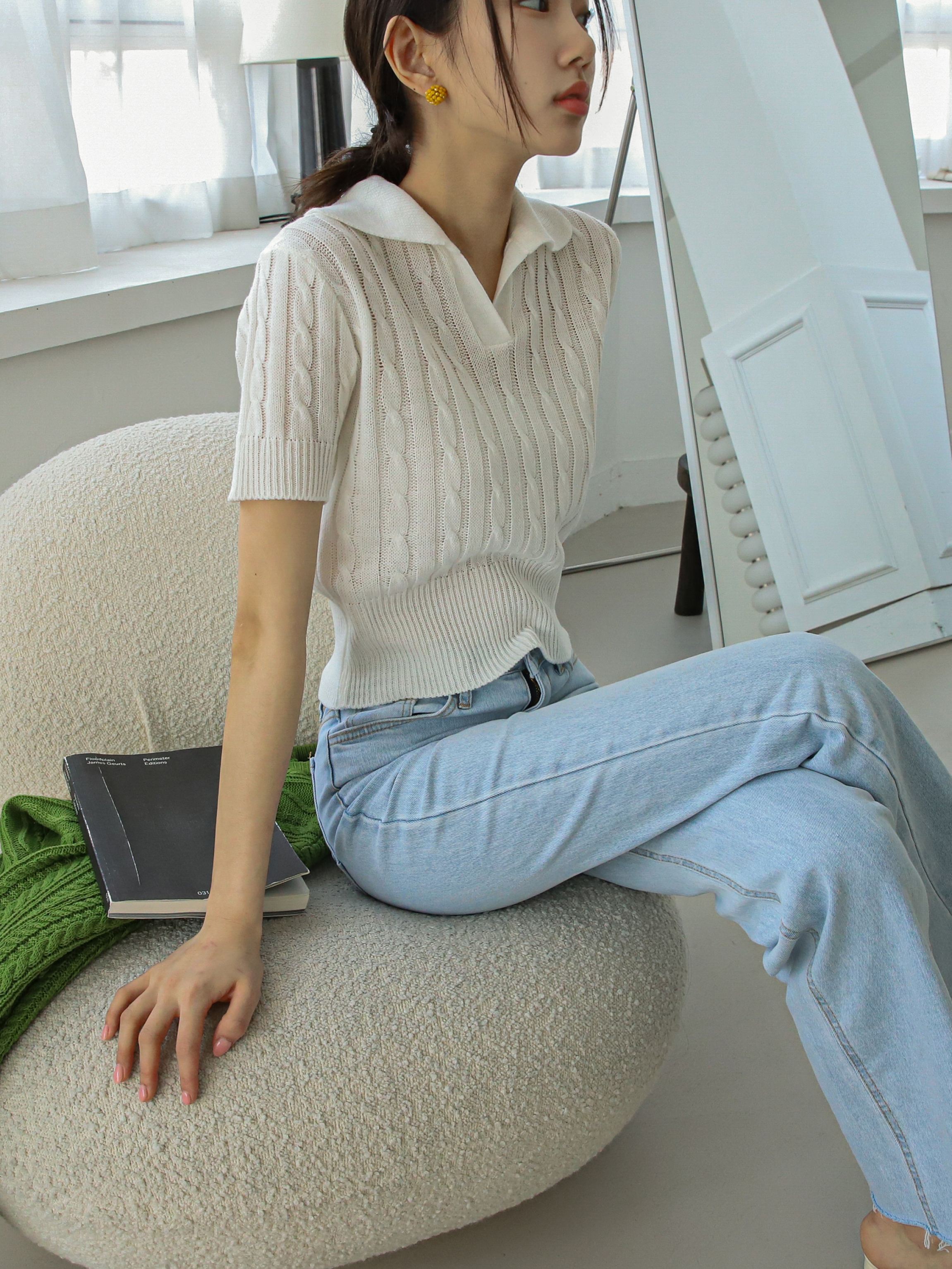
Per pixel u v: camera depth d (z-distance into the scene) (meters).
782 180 2.69
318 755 1.28
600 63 3.56
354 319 1.10
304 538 1.09
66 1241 1.05
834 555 2.73
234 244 2.76
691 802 1.07
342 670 1.23
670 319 2.60
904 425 2.85
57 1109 1.03
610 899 1.23
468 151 1.15
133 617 1.58
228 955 1.05
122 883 1.13
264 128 3.06
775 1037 1.57
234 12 2.79
